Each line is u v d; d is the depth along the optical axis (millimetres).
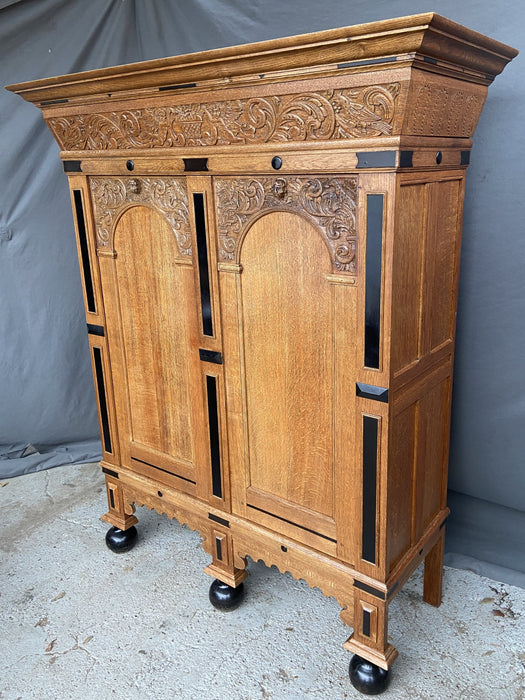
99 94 1658
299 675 1674
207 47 2324
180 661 1730
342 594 1615
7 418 2812
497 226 1846
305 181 1375
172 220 1694
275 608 1939
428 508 1765
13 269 2641
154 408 1977
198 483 1913
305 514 1647
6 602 1979
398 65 1134
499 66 1450
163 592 2020
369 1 1899
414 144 1254
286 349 1551
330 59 1206
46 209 2625
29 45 2445
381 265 1291
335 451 1523
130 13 2492
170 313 1808
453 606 1923
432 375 1610
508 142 1766
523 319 1872
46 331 2754
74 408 2891
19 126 2508
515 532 2062
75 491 2662
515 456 1983
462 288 1952
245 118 1412
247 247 1549
